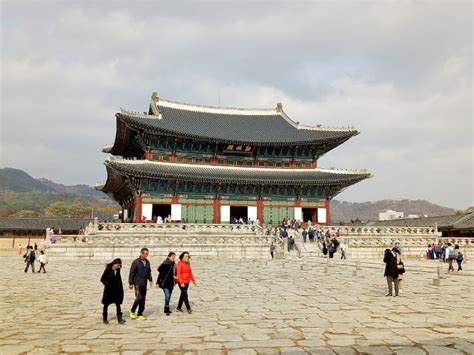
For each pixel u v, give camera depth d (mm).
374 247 59812
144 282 19297
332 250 54844
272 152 84312
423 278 35062
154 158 76625
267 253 55969
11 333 16625
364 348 14281
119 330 17062
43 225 100062
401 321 18453
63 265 46906
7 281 33656
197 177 72750
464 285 30562
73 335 16250
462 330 16766
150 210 72812
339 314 20047
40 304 23281
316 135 86250
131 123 71250
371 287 29391
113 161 68438
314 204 81875
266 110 98375
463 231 83875
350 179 78312
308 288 28922
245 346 14570
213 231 62219
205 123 86938
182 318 19344
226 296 25609
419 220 98312
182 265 20844
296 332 16562
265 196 79750
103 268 43625
